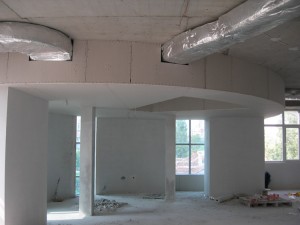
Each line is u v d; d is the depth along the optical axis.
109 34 4.91
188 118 11.17
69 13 4.10
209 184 10.82
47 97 6.35
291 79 8.46
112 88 5.56
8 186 5.20
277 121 14.12
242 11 3.72
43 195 6.44
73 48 5.12
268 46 5.63
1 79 5.18
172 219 7.52
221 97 6.59
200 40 4.42
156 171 12.00
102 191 11.57
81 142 7.95
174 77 5.33
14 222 5.36
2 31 4.28
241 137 10.70
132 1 3.78
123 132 11.94
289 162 13.76
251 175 10.61
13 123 5.39
